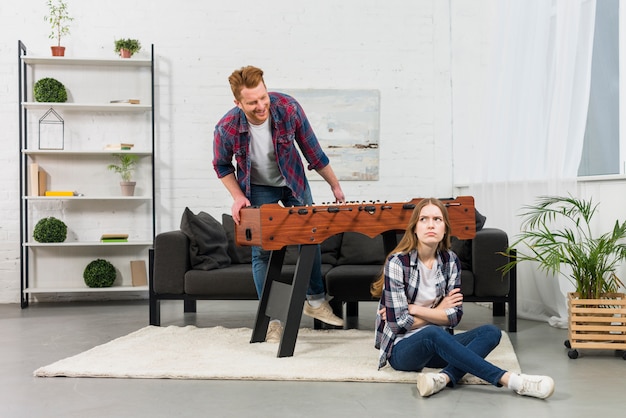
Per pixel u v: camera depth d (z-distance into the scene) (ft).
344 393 9.69
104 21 20.99
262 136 12.59
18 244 20.72
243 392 9.80
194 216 15.70
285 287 12.41
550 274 15.42
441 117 21.04
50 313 18.31
